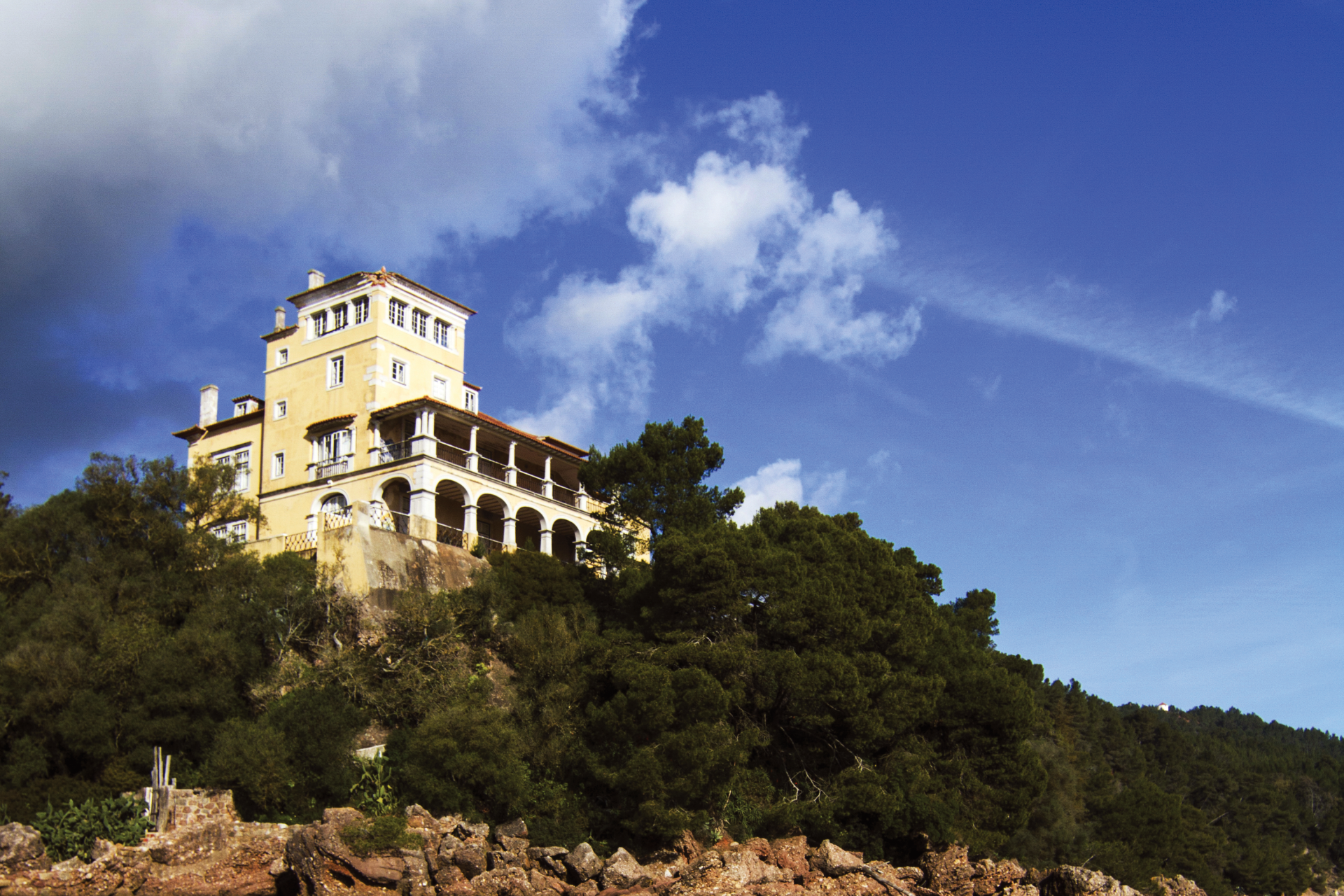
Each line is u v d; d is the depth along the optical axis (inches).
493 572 2191.2
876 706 2092.8
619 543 2361.0
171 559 2042.3
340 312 2733.8
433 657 1935.3
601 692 1964.8
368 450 2534.5
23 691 1717.5
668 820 1691.7
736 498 2512.3
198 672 1770.4
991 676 2278.5
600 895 1521.9
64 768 1712.6
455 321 2834.6
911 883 1736.0
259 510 2326.5
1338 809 5669.3
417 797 1694.1
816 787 2003.0
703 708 1823.3
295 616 1955.0
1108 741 4862.2
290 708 1747.0
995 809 2130.9
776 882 1577.3
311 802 1695.4
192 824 1549.0
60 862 1402.6
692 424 2493.8
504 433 2618.1
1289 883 4510.3
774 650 2060.8
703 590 2026.3
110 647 1755.7
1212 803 5039.4
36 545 2037.4
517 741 1800.0
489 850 1561.3
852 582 2217.0
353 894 1427.2
